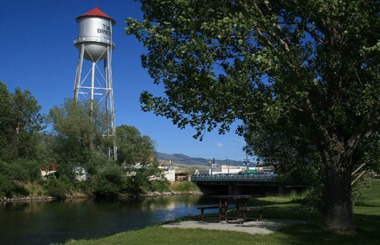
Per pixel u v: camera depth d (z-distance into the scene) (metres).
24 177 64.44
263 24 15.38
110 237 16.09
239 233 15.59
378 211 26.09
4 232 29.70
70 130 70.44
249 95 15.22
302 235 15.23
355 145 16.05
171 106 16.81
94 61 79.44
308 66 16.31
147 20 16.17
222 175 88.88
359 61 15.62
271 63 14.45
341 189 16.22
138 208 50.16
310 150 20.44
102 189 72.00
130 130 101.62
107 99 80.31
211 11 15.39
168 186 97.38
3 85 78.25
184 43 15.48
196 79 15.09
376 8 14.36
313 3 14.36
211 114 15.59
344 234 15.44
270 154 26.72
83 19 77.94
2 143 71.25
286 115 16.31
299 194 52.62
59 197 68.31
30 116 78.00
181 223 18.98
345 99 16.72
